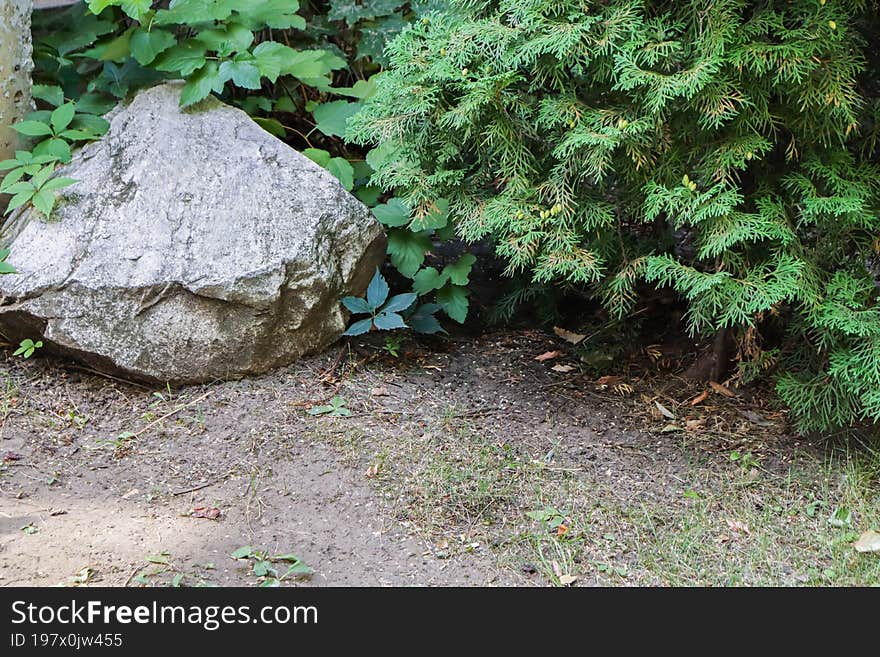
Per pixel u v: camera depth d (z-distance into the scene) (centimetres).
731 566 330
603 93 377
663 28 361
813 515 358
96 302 406
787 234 358
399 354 457
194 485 364
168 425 397
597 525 349
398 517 349
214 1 464
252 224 419
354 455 378
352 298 438
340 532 340
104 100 504
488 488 364
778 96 362
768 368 436
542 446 396
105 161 438
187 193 425
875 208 378
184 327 409
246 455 379
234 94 518
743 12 367
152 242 413
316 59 477
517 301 488
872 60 386
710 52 349
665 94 345
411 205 412
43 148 444
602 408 427
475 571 324
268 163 436
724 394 437
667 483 376
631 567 329
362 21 561
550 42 353
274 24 492
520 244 388
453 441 391
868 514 356
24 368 423
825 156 380
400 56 396
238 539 334
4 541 323
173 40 466
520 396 433
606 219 380
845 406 385
